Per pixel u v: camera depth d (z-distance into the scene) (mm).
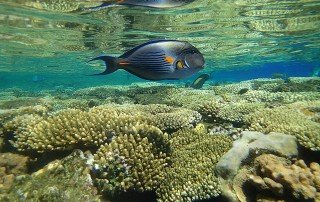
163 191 872
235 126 1368
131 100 2547
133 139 964
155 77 579
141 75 576
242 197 752
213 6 2348
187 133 1150
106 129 1048
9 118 1479
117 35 3271
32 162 1073
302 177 691
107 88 3619
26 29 3008
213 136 1118
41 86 11703
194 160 937
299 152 875
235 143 878
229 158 825
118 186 857
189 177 869
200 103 1629
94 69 7047
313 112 1269
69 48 4141
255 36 3736
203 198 814
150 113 1449
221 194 788
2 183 976
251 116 1250
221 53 5164
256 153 831
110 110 1287
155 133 1017
